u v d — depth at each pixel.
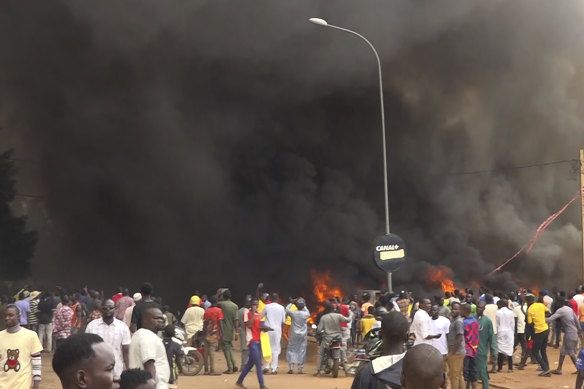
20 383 6.88
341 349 16.48
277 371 17.78
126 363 7.88
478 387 14.67
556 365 18.28
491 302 19.33
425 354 3.38
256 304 16.78
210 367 16.95
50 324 20.66
